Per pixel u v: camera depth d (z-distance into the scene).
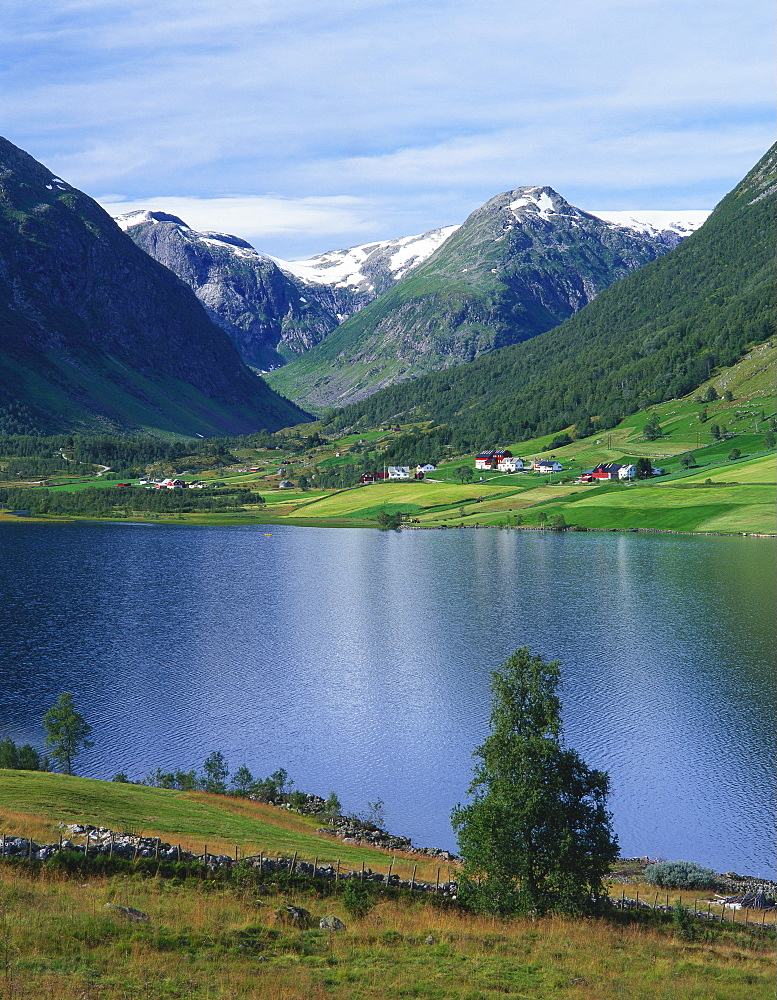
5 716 103.81
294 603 175.75
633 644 137.00
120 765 89.12
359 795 82.94
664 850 72.00
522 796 46.94
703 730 99.00
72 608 168.12
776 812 79.00
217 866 45.34
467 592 185.00
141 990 30.67
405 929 41.41
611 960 39.44
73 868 42.25
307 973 34.12
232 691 115.38
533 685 49.47
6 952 32.16
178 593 186.12
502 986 35.03
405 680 120.81
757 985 37.78
